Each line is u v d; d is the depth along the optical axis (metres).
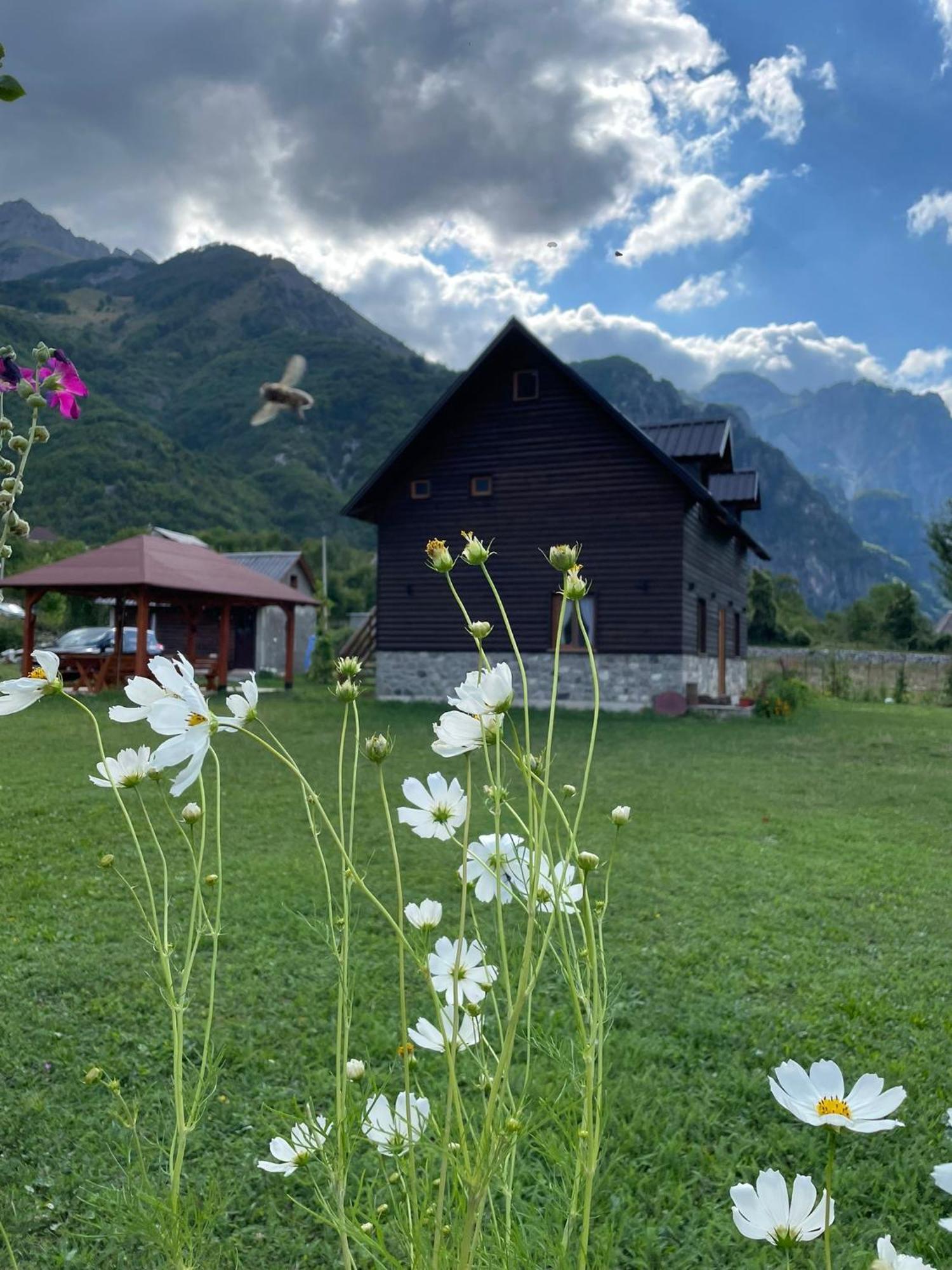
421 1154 1.77
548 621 18.44
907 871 6.82
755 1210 1.04
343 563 68.88
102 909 5.49
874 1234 2.74
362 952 4.82
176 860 6.63
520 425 18.73
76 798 8.81
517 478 18.73
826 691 27.92
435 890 5.97
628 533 17.94
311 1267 2.59
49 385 2.17
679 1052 3.84
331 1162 1.50
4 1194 2.88
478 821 7.68
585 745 13.62
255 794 9.28
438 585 19.28
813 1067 1.09
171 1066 3.63
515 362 18.72
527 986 1.30
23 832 7.44
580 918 1.47
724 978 4.59
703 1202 2.91
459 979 1.57
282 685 25.94
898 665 36.97
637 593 17.86
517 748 1.34
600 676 18.05
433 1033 1.57
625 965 4.71
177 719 1.31
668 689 17.64
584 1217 1.31
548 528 18.48
